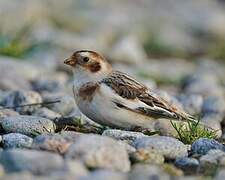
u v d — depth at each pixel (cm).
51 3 3247
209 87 1762
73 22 2967
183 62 2503
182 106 1416
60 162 773
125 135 1011
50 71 1875
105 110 1072
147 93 1105
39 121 1080
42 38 2425
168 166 859
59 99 1316
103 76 1105
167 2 3781
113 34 2877
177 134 1137
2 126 1084
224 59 2612
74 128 1120
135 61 2366
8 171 771
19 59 1956
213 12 3641
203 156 892
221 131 1229
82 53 1114
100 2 3516
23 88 1598
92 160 812
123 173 769
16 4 2853
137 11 3531
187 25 3234
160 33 2981
